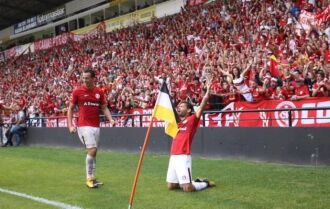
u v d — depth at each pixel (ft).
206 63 55.01
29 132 70.74
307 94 38.06
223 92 44.24
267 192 24.72
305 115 37.19
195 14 82.79
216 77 47.42
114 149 54.75
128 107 56.39
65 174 35.24
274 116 39.14
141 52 84.74
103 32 113.91
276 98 39.81
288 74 40.09
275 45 51.85
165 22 90.33
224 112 39.63
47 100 81.25
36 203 24.99
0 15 153.17
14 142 71.82
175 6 95.66
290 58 46.16
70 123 28.68
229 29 68.54
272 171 32.01
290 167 33.68
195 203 23.00
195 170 34.04
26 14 153.07
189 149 26.13
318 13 52.16
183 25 81.92
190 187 25.66
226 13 73.05
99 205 23.76
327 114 35.99
